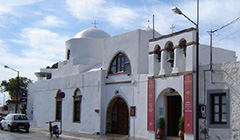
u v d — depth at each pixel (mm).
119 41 23812
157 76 19656
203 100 17016
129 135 21734
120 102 23734
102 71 24594
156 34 23797
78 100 27125
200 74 17312
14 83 63000
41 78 42688
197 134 14680
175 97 19609
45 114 32656
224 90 16125
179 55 18531
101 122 24156
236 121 15500
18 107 47938
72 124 27578
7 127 27484
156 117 19594
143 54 22078
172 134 19234
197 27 15344
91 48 29938
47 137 22516
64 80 29656
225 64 16250
